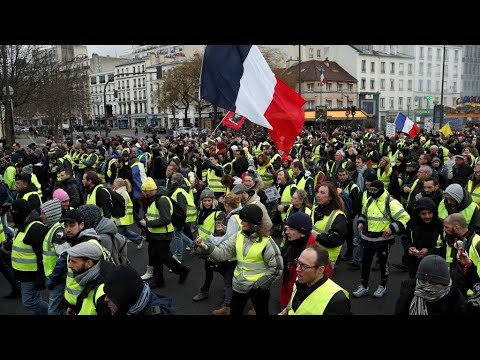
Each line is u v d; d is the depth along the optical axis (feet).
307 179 29.55
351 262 27.37
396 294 22.58
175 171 31.32
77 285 14.44
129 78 314.76
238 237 16.07
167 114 283.59
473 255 13.99
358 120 200.54
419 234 18.25
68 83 118.62
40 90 85.20
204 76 20.94
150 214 23.21
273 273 15.39
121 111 328.08
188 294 22.79
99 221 17.03
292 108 22.34
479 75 285.84
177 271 23.95
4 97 77.00
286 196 28.45
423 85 254.06
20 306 21.40
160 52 320.50
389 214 21.01
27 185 26.71
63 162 44.73
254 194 20.67
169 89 177.47
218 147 49.85
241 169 29.37
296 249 15.78
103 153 50.55
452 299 11.82
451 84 266.98
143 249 31.40
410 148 51.90
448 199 18.07
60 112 116.88
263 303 15.98
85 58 355.97
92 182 26.53
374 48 232.53
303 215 15.33
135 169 36.91
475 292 12.92
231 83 21.16
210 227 22.53
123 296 10.61
